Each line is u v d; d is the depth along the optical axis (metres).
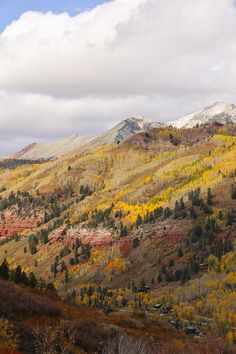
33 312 51.34
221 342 44.03
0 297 50.62
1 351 31.48
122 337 35.38
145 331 67.81
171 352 39.53
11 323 39.56
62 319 51.69
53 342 34.62
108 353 34.97
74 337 40.75
